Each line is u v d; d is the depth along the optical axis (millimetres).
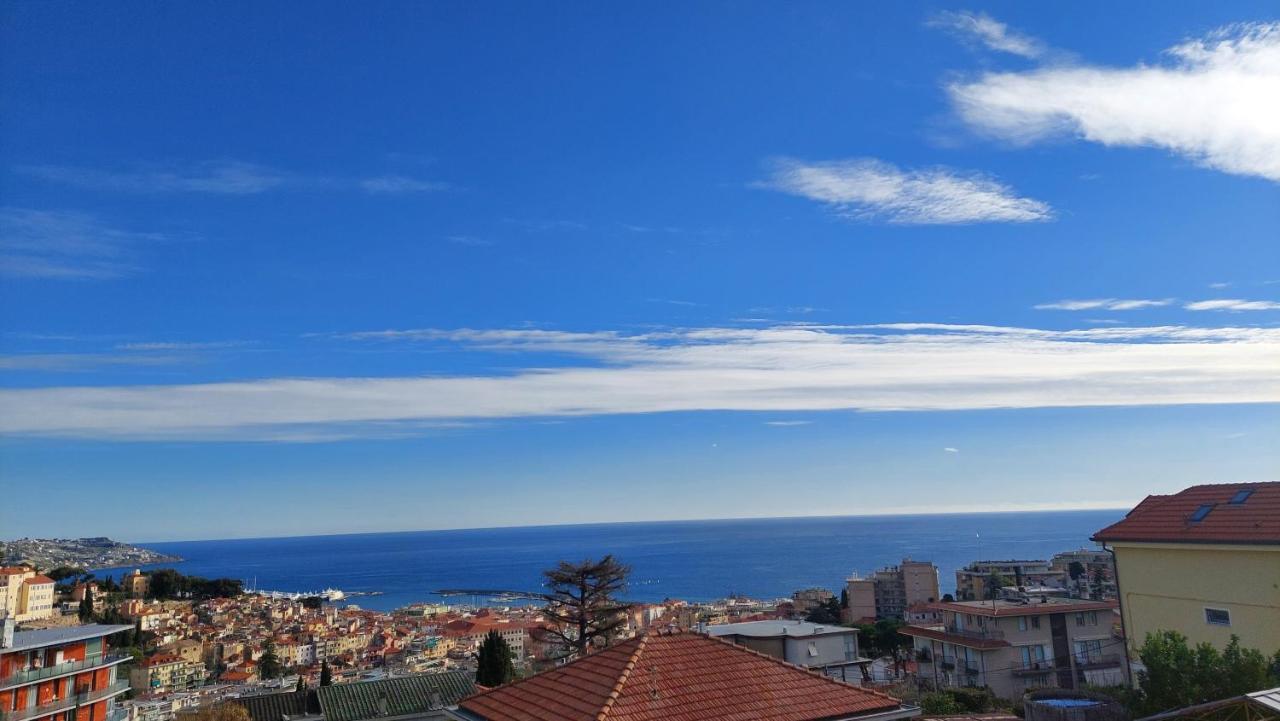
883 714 14094
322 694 54594
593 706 13047
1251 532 23516
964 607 49219
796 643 45906
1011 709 29203
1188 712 15859
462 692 54625
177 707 87500
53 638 54312
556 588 46750
